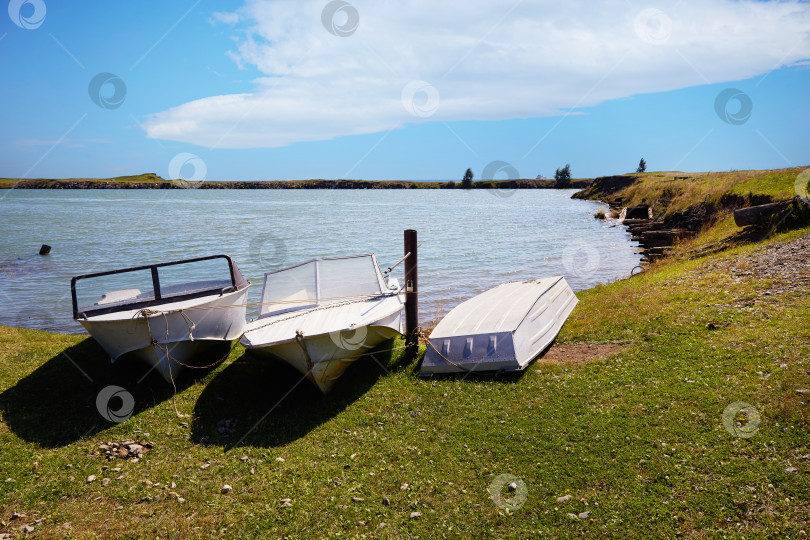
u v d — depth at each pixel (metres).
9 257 29.47
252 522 5.64
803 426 6.17
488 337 9.39
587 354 9.74
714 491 5.50
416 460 6.71
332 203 92.88
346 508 5.80
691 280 13.09
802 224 15.12
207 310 9.82
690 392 7.50
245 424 7.98
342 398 8.73
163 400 8.78
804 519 4.93
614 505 5.52
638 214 42.88
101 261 28.16
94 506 6.00
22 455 7.05
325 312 9.88
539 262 25.97
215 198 118.12
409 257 10.22
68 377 9.55
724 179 31.11
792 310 9.42
